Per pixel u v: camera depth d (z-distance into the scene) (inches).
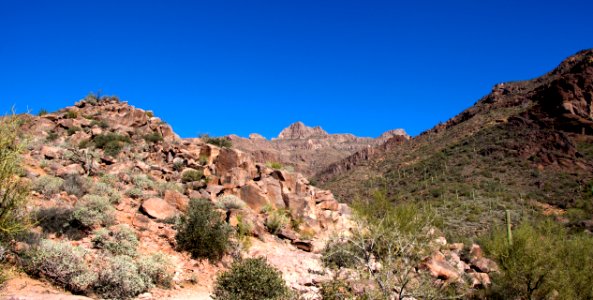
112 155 989.2
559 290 550.9
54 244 417.7
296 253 620.4
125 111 1333.7
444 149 4205.2
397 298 356.8
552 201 2554.1
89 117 1246.3
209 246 544.7
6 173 333.4
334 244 515.8
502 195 2728.8
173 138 1322.6
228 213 665.0
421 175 3722.9
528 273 561.3
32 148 829.8
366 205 753.0
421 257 432.8
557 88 3934.5
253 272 425.7
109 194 660.7
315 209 827.4
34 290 363.9
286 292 420.8
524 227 652.7
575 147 3304.6
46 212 495.2
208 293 471.8
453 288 526.3
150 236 550.6
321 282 463.5
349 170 5305.1
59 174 698.8
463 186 3029.0
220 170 905.5
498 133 3983.8
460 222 2014.0
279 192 808.3
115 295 401.1
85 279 394.3
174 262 511.5
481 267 681.0
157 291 442.0
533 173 3073.3
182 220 568.7
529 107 4276.6
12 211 346.3
